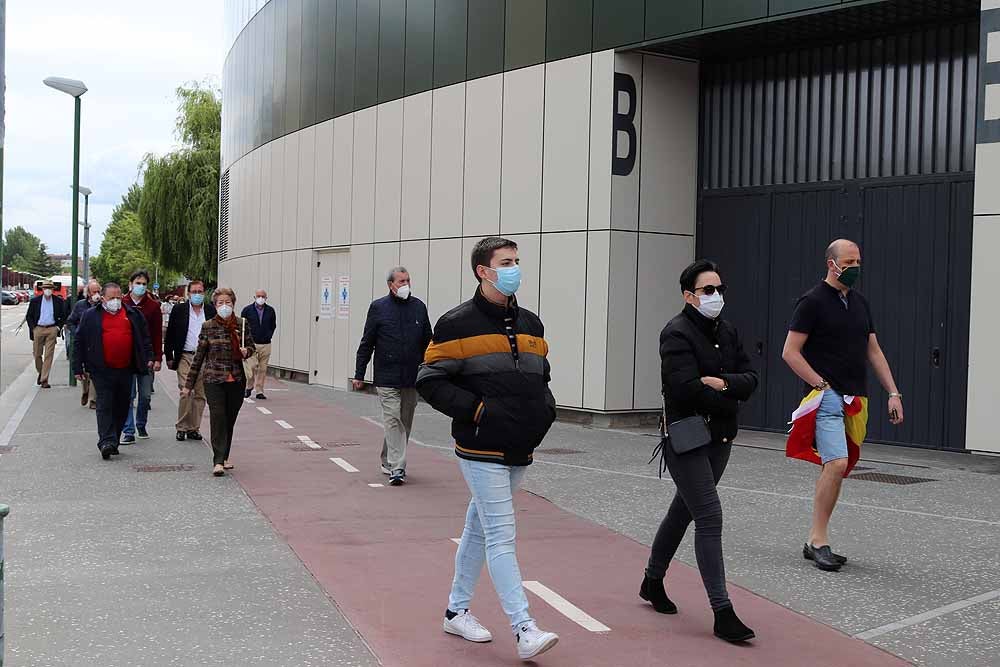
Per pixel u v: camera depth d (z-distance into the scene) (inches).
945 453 455.5
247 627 204.8
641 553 271.0
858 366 254.7
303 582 239.6
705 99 563.2
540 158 585.6
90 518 311.3
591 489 364.5
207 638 197.6
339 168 823.1
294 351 908.6
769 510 327.6
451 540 285.7
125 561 257.9
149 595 227.5
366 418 601.6
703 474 201.6
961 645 195.6
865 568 254.1
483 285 191.0
